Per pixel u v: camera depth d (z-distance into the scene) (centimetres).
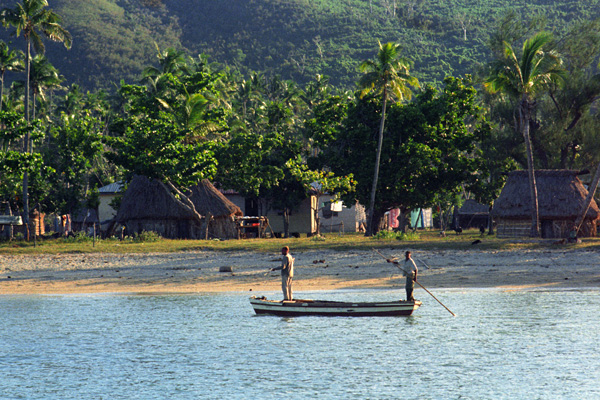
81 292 11712
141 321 9275
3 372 6756
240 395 5934
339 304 9431
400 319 9481
